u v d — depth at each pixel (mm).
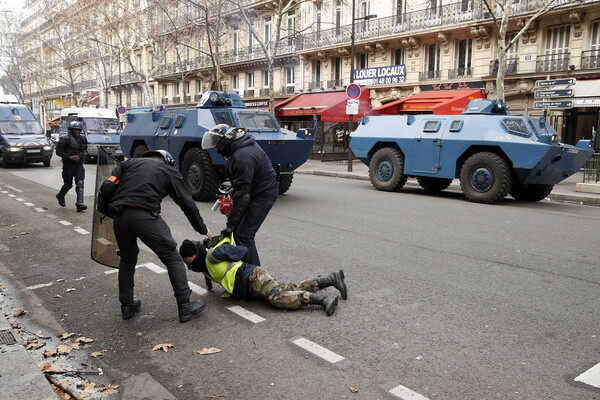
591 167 13461
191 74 38469
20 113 21375
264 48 23250
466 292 5031
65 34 49656
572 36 19938
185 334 4059
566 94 17500
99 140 23312
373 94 26906
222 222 8828
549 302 4758
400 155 13117
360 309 4547
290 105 27656
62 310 4625
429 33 24000
